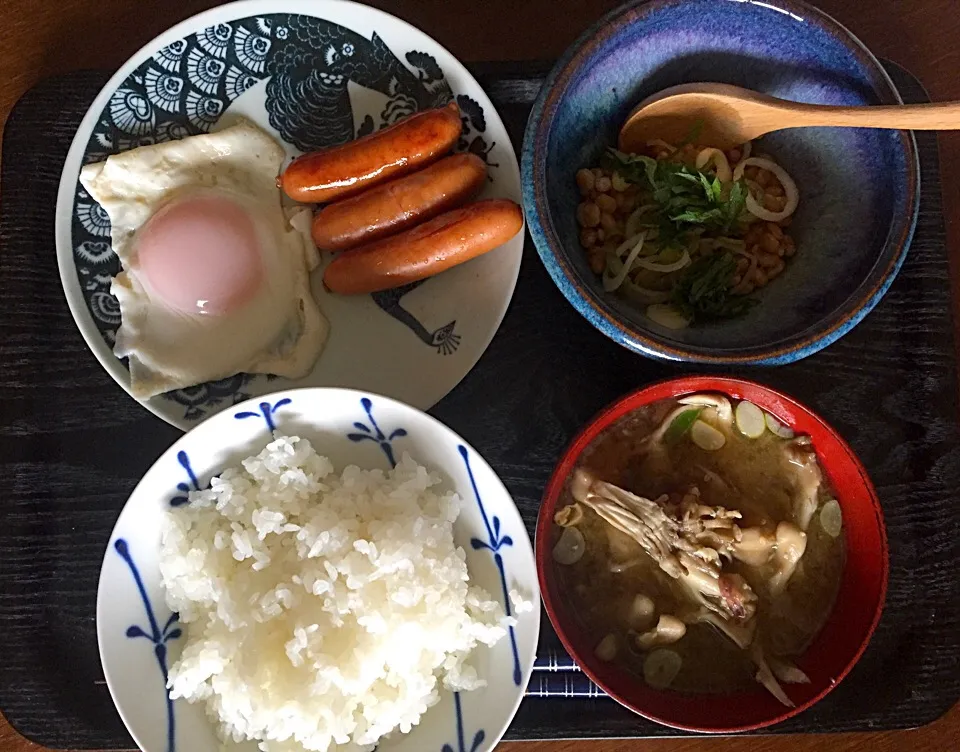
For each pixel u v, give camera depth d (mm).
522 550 252
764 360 247
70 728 280
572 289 251
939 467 295
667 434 280
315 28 310
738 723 253
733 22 269
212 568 264
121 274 300
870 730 286
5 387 293
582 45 258
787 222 298
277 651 261
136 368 293
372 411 260
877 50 335
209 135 309
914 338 301
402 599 256
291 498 267
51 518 288
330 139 317
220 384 299
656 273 291
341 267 298
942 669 288
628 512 267
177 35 305
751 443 280
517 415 296
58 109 309
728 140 292
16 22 330
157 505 257
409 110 314
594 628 277
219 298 306
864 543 266
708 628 274
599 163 297
